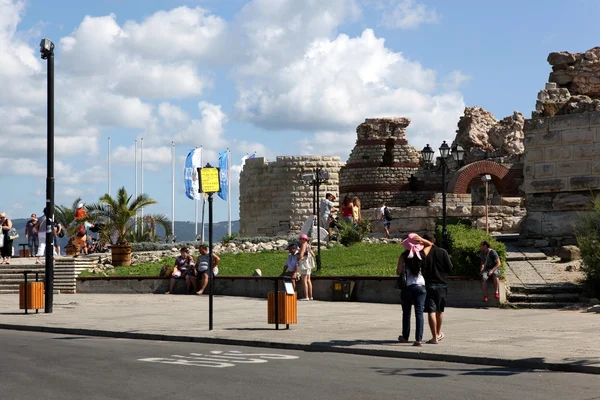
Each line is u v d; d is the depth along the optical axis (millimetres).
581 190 32594
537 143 33531
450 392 11391
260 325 20641
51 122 25375
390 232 42969
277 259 35812
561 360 13875
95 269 37219
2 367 13891
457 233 29281
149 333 18906
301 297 28469
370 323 20844
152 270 35875
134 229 50906
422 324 16297
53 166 25391
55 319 22812
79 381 12367
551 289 25078
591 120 32406
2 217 35844
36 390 11617
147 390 11555
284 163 58312
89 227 41594
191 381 12297
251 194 59781
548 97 38000
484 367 13930
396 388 11711
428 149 31484
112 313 24625
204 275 31594
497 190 62094
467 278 25094
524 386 11906
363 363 14422
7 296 32312
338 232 41250
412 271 16422
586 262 24891
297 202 57938
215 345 17391
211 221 19719
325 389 11609
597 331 18203
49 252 25172
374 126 74625
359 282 27734
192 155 61031
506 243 34844
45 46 25141
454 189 61375
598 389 11641
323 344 16500
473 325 19891
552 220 33000
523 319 21109
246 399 10875
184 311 25062
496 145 72125
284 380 12406
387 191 73562
